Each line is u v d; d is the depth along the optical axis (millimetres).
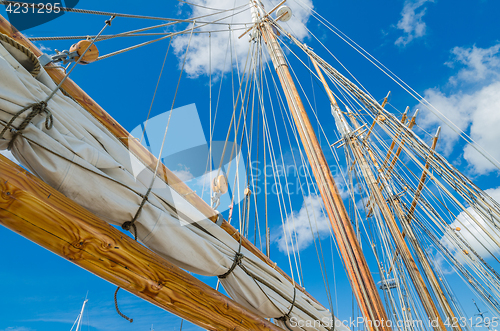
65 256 1961
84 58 2918
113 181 2385
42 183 1922
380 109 8234
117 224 2529
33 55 2189
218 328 2803
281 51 8781
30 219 1793
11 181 1735
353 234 5238
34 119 2092
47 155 2061
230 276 3236
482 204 6066
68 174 2107
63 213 1930
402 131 7695
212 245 3062
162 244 2676
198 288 2742
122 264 2195
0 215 1723
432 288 12180
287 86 7629
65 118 2346
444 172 6730
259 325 3211
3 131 1888
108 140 2619
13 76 1970
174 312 2543
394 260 11734
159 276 2430
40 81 2348
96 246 2059
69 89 2678
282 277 3773
